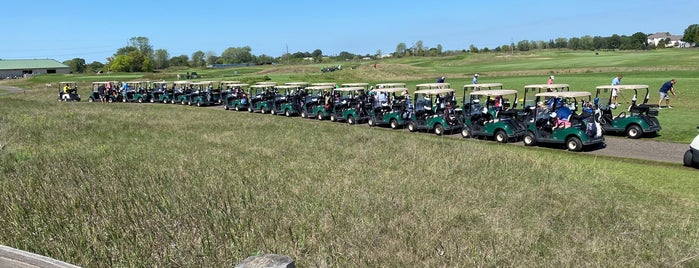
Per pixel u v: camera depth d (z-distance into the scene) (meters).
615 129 16.92
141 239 5.95
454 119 18.75
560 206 8.03
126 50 142.12
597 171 11.33
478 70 57.50
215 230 6.31
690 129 16.88
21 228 6.18
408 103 20.75
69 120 20.05
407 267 5.36
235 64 152.12
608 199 8.59
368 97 23.31
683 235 6.84
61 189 8.16
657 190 9.84
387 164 11.20
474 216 7.23
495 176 10.08
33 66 124.06
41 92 53.62
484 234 6.45
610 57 69.25
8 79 97.75
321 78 50.19
